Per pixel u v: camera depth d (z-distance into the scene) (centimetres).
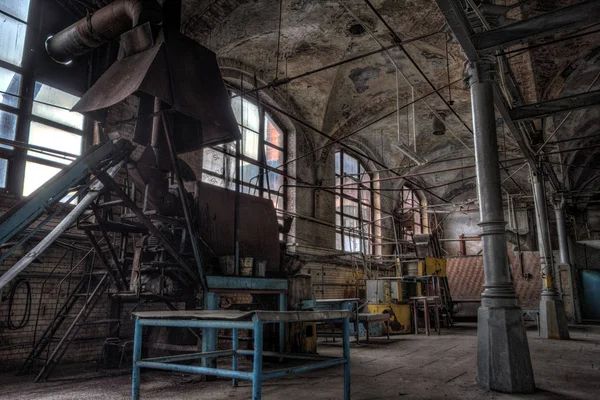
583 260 1914
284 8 1017
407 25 1125
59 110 752
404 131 1797
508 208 2161
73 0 774
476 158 562
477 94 568
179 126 695
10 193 668
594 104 755
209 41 987
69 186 521
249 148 1241
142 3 605
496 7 557
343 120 1520
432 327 1425
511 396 461
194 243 570
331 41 1205
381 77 1416
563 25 503
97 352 730
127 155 587
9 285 638
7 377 583
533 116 802
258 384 307
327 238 1489
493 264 525
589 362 694
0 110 675
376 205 1886
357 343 942
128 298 626
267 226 752
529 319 1744
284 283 717
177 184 629
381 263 1802
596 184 1972
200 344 573
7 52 691
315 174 1471
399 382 538
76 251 726
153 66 549
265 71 1245
